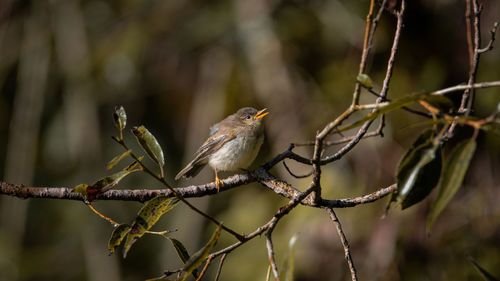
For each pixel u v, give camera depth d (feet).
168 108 47.19
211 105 42.34
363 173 38.01
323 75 40.63
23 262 43.73
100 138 45.29
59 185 45.70
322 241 36.88
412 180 12.40
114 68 44.93
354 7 40.68
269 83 40.32
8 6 46.09
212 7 44.91
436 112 12.16
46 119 46.93
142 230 15.55
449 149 35.78
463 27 38.45
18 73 47.01
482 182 37.19
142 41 45.19
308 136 38.81
